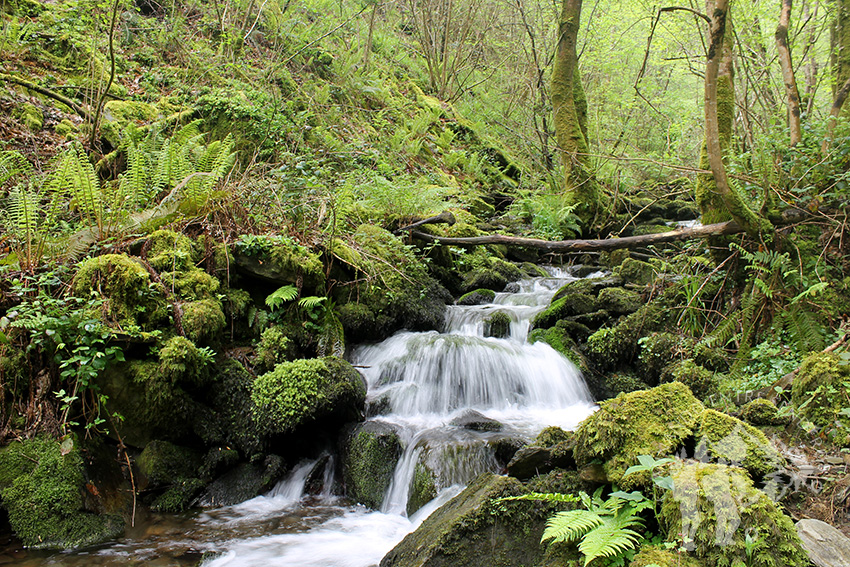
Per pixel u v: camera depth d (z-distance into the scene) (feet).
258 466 13.85
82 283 13.20
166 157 16.87
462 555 8.53
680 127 33.19
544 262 28.55
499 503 8.93
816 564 6.75
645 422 8.90
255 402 14.01
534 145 41.73
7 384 11.80
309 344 16.60
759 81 25.04
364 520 12.44
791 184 17.10
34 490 11.07
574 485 9.30
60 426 11.95
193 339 13.88
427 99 43.98
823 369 10.46
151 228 15.87
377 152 30.68
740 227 16.51
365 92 36.83
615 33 42.78
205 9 33.73
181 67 28.50
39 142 20.25
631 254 24.99
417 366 16.71
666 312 18.02
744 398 12.81
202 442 13.75
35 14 25.90
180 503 12.68
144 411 12.92
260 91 28.22
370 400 15.53
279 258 16.70
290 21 34.94
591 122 43.47
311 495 13.87
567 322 18.85
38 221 14.75
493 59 51.96
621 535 7.24
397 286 19.30
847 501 8.03
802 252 16.11
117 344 12.91
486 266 24.86
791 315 14.44
